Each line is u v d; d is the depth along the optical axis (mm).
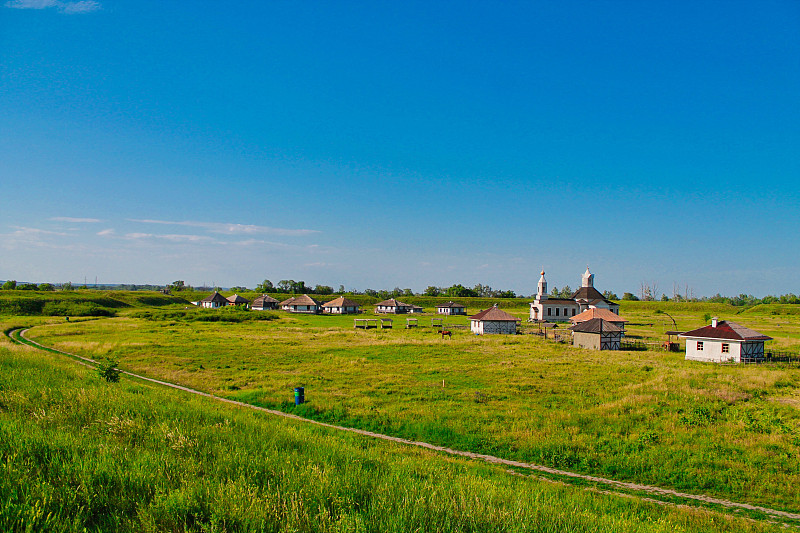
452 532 8875
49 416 14055
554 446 21656
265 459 12125
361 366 43781
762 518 15422
